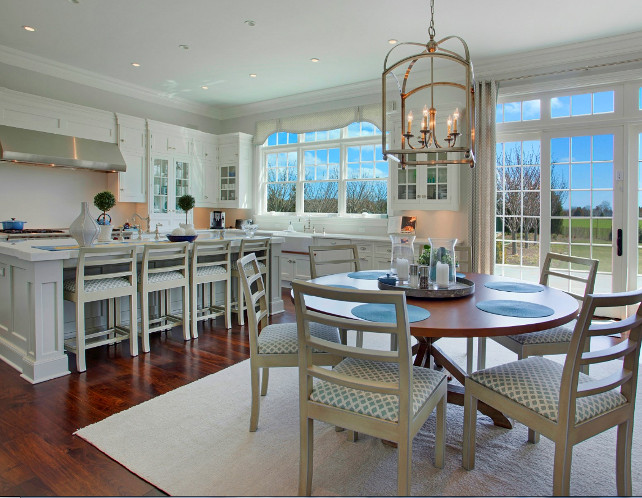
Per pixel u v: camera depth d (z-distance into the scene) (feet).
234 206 22.16
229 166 22.34
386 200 19.03
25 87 15.87
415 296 7.03
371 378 5.49
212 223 21.52
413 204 16.70
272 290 14.66
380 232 18.89
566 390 4.75
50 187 17.28
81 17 12.47
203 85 18.94
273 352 6.94
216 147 22.65
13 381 8.87
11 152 14.33
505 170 15.99
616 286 14.10
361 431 4.99
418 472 5.94
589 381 5.28
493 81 15.35
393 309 6.30
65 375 9.27
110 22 12.78
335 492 5.51
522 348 7.22
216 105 22.52
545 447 6.61
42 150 15.25
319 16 12.27
